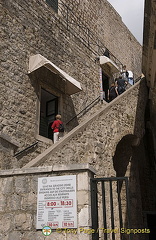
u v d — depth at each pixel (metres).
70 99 10.74
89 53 13.30
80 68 12.09
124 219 9.27
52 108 10.16
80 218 3.76
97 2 16.03
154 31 9.05
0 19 8.01
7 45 8.05
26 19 9.19
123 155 10.81
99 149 7.66
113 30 17.77
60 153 6.05
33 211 4.02
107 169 7.81
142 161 13.70
